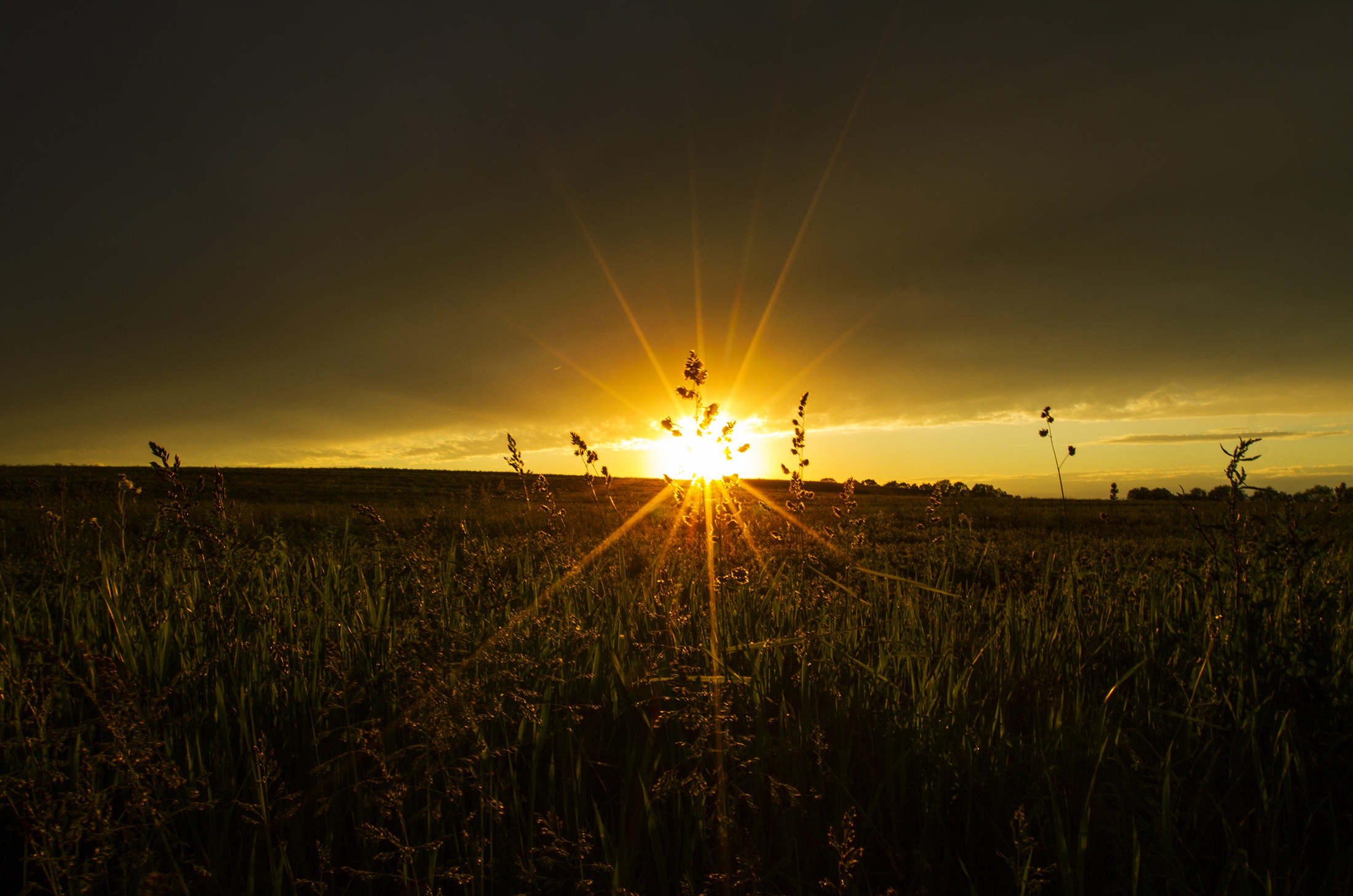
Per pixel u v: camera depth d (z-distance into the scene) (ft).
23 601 11.60
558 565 11.68
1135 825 6.40
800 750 7.22
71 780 6.40
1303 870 6.02
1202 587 11.51
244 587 10.15
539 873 5.80
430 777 5.96
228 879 5.87
